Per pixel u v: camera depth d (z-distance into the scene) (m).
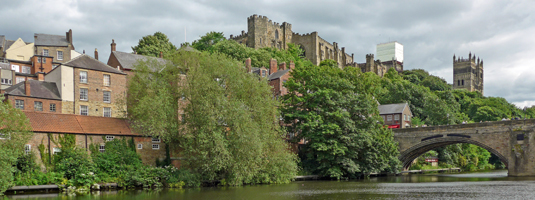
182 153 55.31
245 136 51.53
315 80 71.81
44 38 93.56
